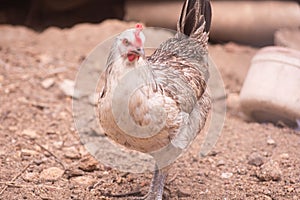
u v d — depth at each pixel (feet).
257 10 29.84
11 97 21.67
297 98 19.86
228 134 19.49
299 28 28.55
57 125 19.76
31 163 16.98
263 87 20.24
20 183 15.75
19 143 18.10
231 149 18.31
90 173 16.61
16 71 24.03
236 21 29.89
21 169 16.56
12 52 26.22
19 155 17.35
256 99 20.31
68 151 17.87
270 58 20.47
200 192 15.61
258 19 29.68
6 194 15.11
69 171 16.38
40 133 19.10
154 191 15.14
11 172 16.33
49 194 15.24
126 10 32.99
